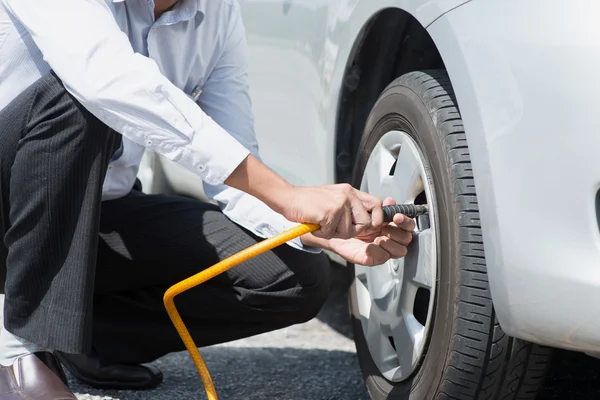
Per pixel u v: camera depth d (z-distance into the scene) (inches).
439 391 82.7
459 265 79.6
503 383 81.0
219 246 93.1
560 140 69.7
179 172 150.9
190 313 96.3
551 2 71.8
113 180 93.8
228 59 94.8
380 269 95.3
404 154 90.0
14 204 78.0
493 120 74.6
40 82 76.9
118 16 83.9
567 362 111.3
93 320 99.7
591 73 68.2
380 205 78.6
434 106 85.0
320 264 95.3
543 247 71.4
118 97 73.8
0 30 82.7
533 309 73.0
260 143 125.3
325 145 106.8
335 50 103.2
